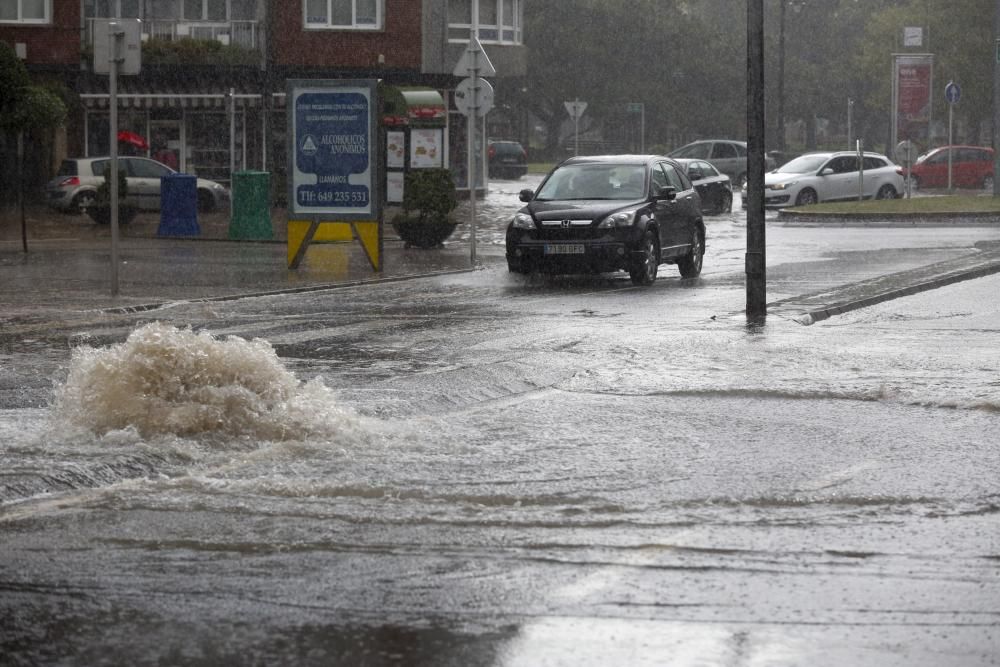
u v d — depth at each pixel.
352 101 46.91
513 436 19.34
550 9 175.00
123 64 38.09
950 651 10.62
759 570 12.81
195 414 18.55
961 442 19.06
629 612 11.56
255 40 94.56
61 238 62.41
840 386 23.77
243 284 42.69
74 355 19.36
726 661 10.38
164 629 11.14
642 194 46.09
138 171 81.62
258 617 11.44
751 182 34.53
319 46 93.62
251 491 15.88
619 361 26.91
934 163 117.56
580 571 12.77
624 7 176.75
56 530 14.22
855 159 95.25
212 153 95.31
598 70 176.62
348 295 40.59
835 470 17.17
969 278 45.38
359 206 47.28
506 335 31.06
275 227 71.62
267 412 18.95
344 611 11.59
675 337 30.52
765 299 34.72
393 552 13.41
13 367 25.73
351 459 17.58
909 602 11.84
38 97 57.41
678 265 48.47
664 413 21.45
